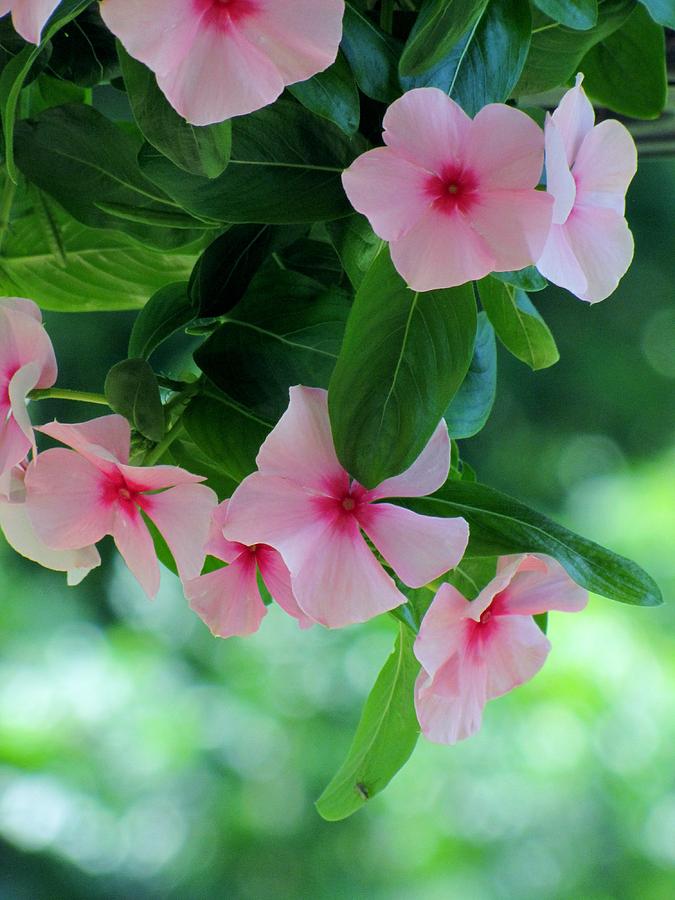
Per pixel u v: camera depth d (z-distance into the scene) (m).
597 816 2.42
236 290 0.85
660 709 2.39
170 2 0.78
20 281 0.93
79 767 2.72
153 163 0.83
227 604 0.83
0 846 2.71
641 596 0.82
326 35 0.78
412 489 0.81
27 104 0.90
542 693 2.39
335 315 0.85
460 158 0.79
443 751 2.51
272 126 0.83
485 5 0.82
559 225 0.81
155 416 0.83
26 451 0.81
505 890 2.42
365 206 0.79
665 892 2.38
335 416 0.80
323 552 0.81
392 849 2.58
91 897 2.70
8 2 0.78
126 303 0.93
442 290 0.81
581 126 0.81
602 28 0.86
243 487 0.80
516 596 0.83
